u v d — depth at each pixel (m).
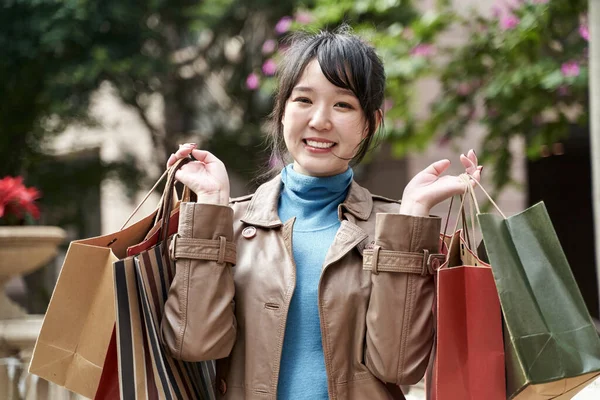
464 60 9.45
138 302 3.10
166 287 3.22
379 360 3.02
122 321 3.05
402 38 9.61
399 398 3.16
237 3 13.83
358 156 3.33
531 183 16.53
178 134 15.81
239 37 14.61
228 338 3.09
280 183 3.40
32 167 14.55
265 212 3.29
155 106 16.08
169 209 3.28
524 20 8.64
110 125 15.94
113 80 13.83
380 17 11.69
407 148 9.96
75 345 3.22
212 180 3.23
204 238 3.10
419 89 11.88
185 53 15.40
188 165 3.29
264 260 3.20
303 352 3.11
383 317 3.02
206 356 3.05
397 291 3.04
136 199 16.47
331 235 3.23
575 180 16.50
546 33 8.83
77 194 14.98
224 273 3.12
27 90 13.52
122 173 15.09
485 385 2.94
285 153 3.49
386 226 3.06
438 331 2.90
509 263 2.84
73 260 3.16
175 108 15.91
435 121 9.72
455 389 2.93
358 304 3.10
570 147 15.70
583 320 2.80
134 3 13.19
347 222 3.19
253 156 14.34
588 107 9.05
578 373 2.74
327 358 3.05
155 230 3.26
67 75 12.86
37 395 5.51
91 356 3.20
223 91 15.53
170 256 3.15
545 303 2.81
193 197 3.43
